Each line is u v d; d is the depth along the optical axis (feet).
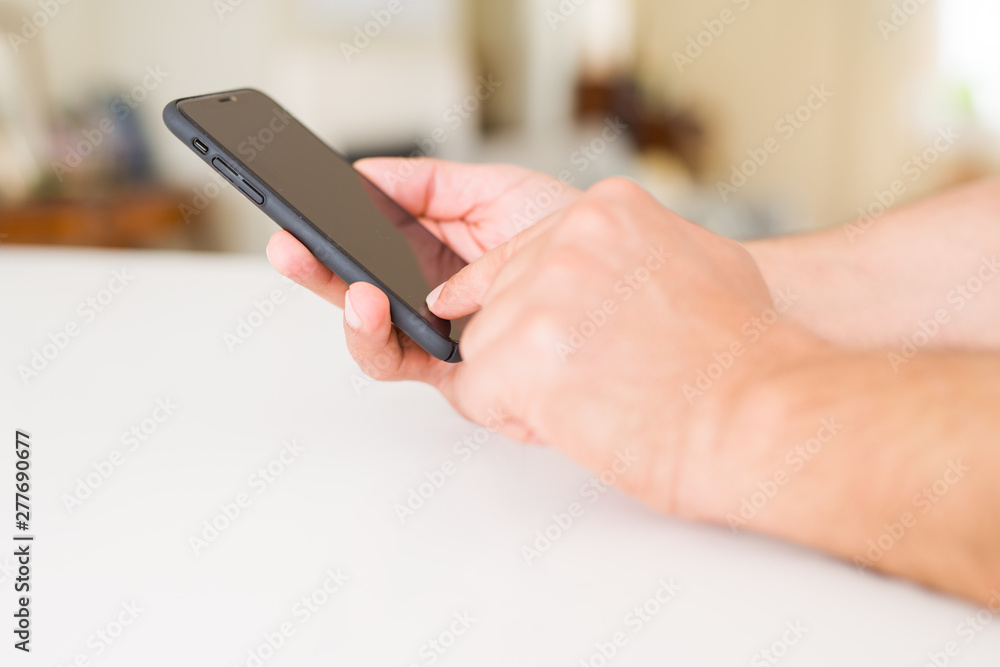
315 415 1.69
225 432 1.59
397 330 1.67
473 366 1.19
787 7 12.76
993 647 0.93
